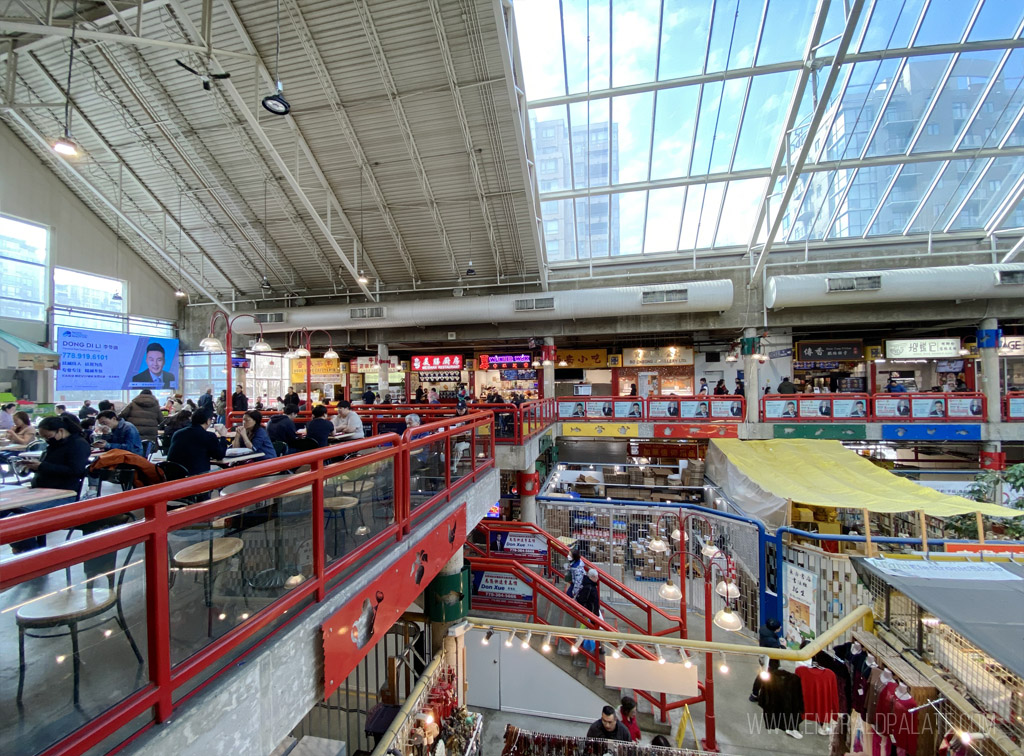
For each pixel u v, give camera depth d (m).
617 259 14.76
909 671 4.30
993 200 12.14
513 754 4.35
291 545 2.48
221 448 3.79
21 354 9.59
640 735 5.35
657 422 13.29
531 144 10.76
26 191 12.52
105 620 1.77
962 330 15.72
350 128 10.66
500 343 18.45
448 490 4.46
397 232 13.41
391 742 3.83
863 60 9.74
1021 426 11.80
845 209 13.01
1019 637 3.41
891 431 12.21
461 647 5.21
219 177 12.09
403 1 8.42
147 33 8.99
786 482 8.80
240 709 1.85
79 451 3.57
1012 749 3.34
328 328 14.84
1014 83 9.84
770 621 6.80
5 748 1.45
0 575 1.06
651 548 7.02
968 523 8.43
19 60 9.76
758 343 13.68
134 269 15.55
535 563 8.23
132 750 1.45
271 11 8.56
